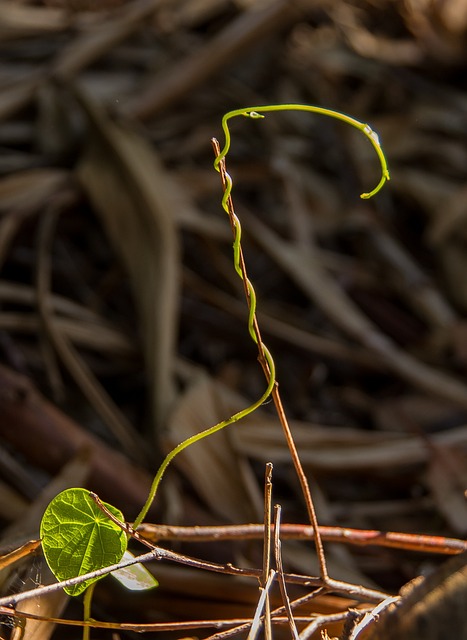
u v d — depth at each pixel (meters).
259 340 0.88
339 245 1.77
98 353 1.45
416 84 1.99
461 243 1.72
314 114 1.89
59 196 1.51
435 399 1.51
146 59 1.86
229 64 1.83
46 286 1.37
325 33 2.07
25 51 1.79
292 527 0.96
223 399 1.26
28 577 0.94
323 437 1.29
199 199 1.65
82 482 1.12
